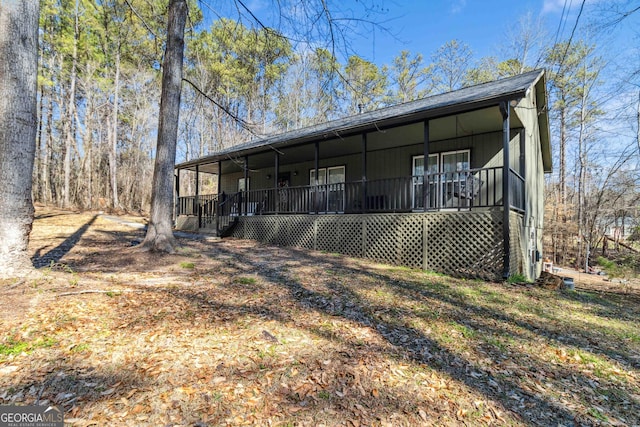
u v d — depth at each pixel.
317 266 6.74
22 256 4.17
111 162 19.88
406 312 4.08
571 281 8.30
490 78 22.52
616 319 4.38
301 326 3.49
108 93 21.66
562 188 19.45
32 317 3.17
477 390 2.47
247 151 11.25
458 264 6.67
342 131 8.43
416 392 2.41
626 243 15.61
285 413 2.10
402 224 7.53
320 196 9.79
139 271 5.69
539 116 11.18
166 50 7.34
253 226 11.22
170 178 7.29
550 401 2.38
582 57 17.36
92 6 17.02
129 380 2.33
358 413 2.13
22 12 4.03
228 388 2.31
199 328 3.29
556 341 3.44
